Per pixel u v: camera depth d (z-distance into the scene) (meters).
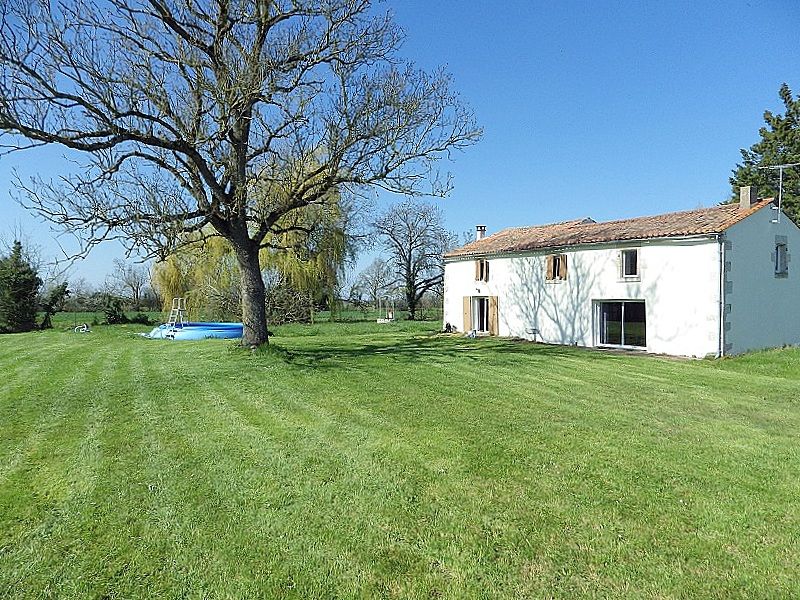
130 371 12.15
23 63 11.02
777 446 6.48
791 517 4.50
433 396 9.46
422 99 14.96
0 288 31.19
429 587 3.54
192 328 25.39
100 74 11.71
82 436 6.91
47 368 12.64
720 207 19.67
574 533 4.23
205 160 13.55
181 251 17.05
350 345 19.36
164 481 5.35
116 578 3.67
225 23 13.20
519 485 5.21
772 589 3.47
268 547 4.05
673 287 17.58
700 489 5.09
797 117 33.38
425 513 4.60
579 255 20.67
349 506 4.75
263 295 15.27
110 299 37.47
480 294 25.53
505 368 13.08
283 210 14.77
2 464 5.84
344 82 14.47
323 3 13.49
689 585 3.52
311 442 6.66
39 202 12.05
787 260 18.84
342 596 3.45
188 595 3.47
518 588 3.51
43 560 3.89
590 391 10.06
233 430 7.22
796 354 15.38
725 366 14.39
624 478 5.38
